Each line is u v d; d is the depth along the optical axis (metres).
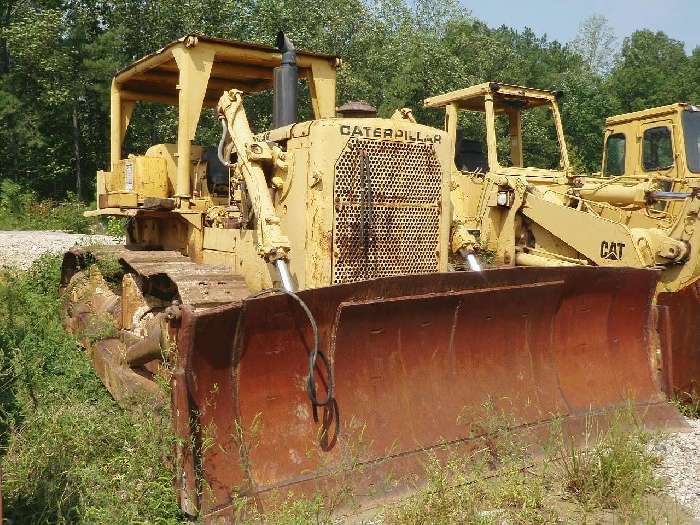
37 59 24.80
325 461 4.11
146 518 3.76
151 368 5.80
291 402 4.11
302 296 4.04
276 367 4.07
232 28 24.89
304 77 7.32
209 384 3.83
